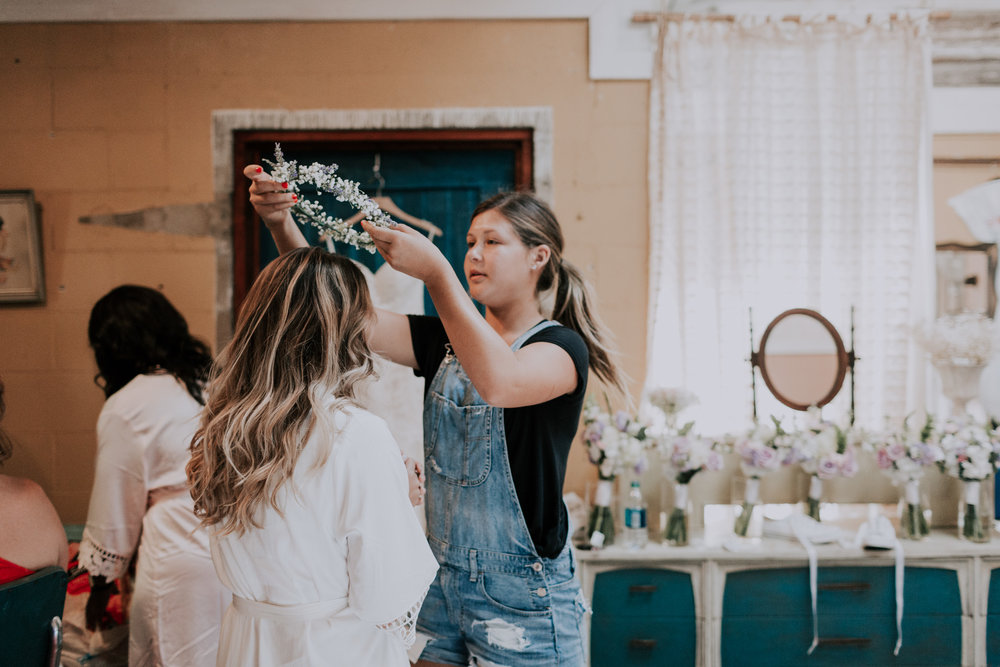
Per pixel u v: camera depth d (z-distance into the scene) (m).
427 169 2.73
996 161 2.72
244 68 2.63
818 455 2.38
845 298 2.63
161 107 2.63
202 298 2.64
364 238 1.22
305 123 2.63
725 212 2.66
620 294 2.68
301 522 1.09
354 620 1.14
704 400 2.65
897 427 2.58
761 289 2.65
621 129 2.67
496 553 1.33
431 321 1.53
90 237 2.63
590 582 2.25
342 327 1.17
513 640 1.33
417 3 2.63
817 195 2.61
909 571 2.26
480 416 1.35
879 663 2.25
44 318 2.63
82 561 1.84
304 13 2.62
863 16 2.64
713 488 2.51
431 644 1.43
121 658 2.14
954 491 2.49
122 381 2.01
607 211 2.68
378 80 2.64
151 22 2.62
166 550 1.85
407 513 1.14
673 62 2.63
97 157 2.63
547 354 1.24
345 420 1.13
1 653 1.26
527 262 1.44
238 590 1.14
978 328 2.48
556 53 2.66
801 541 2.27
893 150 2.65
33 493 1.52
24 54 2.62
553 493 1.34
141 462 1.86
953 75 2.71
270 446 1.09
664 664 2.24
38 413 2.63
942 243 2.73
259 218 2.70
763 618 2.24
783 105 2.64
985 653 2.26
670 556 2.23
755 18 2.62
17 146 2.62
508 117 2.65
